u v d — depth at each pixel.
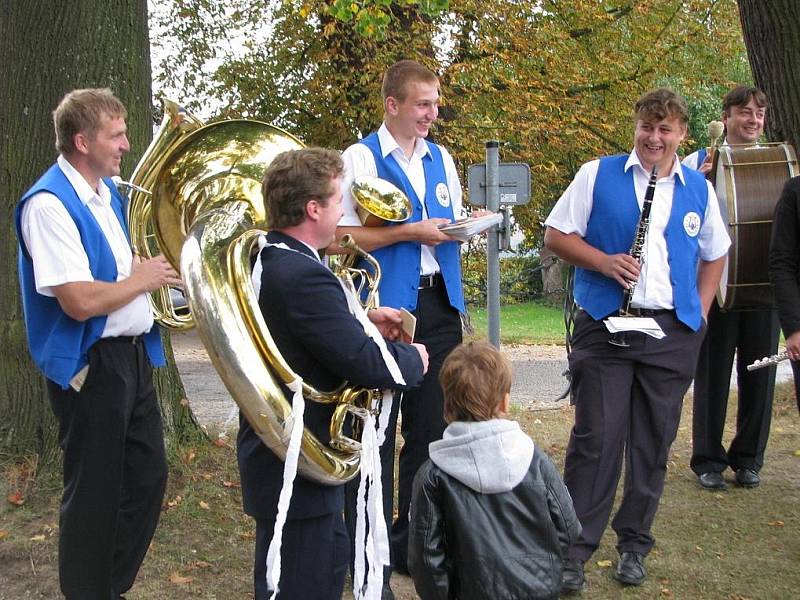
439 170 3.35
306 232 2.21
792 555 3.57
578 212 3.35
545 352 12.34
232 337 2.00
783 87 4.87
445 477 2.18
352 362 2.05
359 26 7.78
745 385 4.34
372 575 2.18
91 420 2.62
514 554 2.13
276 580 1.96
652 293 3.25
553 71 12.73
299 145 2.76
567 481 3.31
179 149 2.69
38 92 3.99
